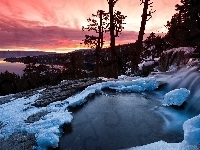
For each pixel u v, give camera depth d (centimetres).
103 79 1019
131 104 732
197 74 766
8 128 577
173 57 1298
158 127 580
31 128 561
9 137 532
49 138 504
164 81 893
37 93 888
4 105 770
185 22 1358
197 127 403
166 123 600
